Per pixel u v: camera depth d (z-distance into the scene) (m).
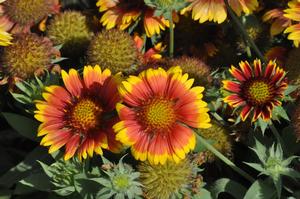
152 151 0.50
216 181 0.55
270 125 0.54
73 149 0.52
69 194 0.55
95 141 0.52
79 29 0.66
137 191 0.50
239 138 0.58
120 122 0.50
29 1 0.68
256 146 0.55
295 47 0.64
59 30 0.66
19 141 0.72
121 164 0.50
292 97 0.59
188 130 0.50
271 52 0.64
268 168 0.52
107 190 0.50
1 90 0.67
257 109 0.53
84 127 0.53
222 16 0.63
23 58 0.61
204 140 0.53
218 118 0.58
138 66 0.61
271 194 0.53
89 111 0.53
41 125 0.53
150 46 0.71
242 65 0.55
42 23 0.69
